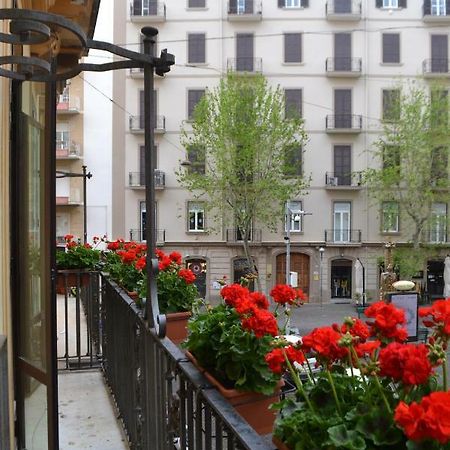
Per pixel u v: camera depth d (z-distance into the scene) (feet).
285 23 100.42
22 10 5.93
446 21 99.86
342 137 100.12
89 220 99.35
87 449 11.87
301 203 100.17
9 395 9.03
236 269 100.37
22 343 10.13
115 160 99.86
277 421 4.33
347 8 99.91
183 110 100.22
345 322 5.03
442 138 96.48
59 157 98.58
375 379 4.11
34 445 10.07
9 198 9.90
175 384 7.45
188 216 99.86
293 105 100.32
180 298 10.96
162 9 99.96
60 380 17.21
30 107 10.30
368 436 3.84
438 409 3.23
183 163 92.84
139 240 99.30
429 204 97.55
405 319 5.03
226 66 100.48
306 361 5.08
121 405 13.14
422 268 101.45
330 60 100.01
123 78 99.66
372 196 98.68
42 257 9.34
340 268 100.68
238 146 94.48
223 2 100.37
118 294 13.42
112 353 15.20
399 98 97.30
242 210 96.07
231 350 5.84
